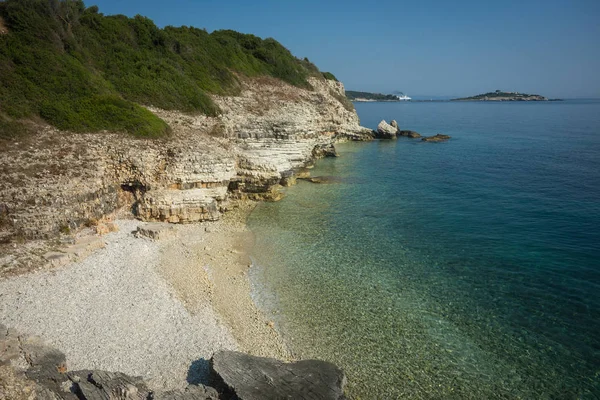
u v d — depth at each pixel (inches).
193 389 490.6
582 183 1542.8
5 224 817.5
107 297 708.7
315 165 2001.7
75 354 569.0
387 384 565.9
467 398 545.0
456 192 1486.2
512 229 1107.9
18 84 1112.2
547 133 3312.0
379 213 1263.5
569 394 550.9
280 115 1886.1
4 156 930.1
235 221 1172.5
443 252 977.5
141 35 1808.6
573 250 964.0
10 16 1230.9
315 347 639.8
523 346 641.0
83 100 1184.2
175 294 751.1
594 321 698.8
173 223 1098.7
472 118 5344.5
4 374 448.8
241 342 641.0
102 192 1036.5
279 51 2859.3
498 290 803.4
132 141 1147.9
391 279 850.8
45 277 735.7
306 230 1118.4
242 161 1349.7
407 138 3134.8
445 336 666.8
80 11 1664.6
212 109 1626.5
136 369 559.5
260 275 863.1
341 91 3403.1
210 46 2230.6
